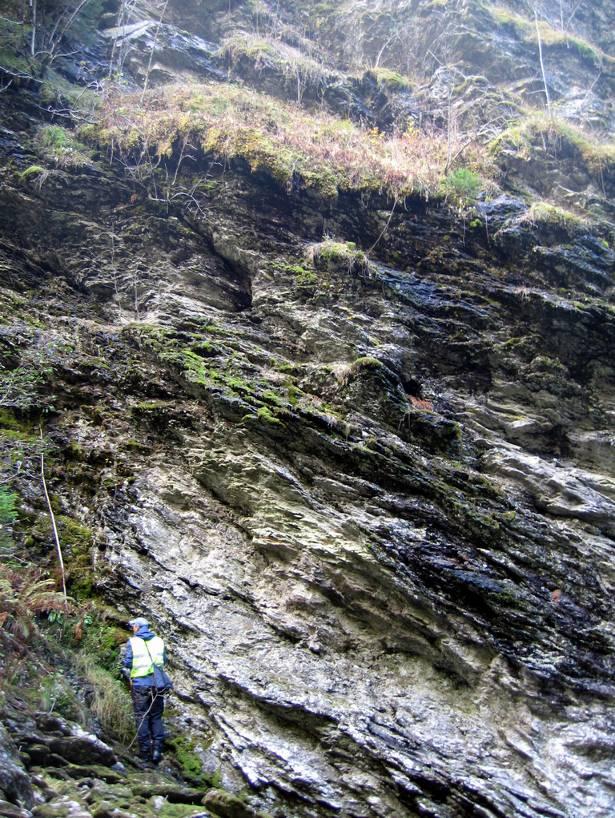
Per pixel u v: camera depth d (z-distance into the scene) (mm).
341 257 10609
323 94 14508
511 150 13195
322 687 6684
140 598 7172
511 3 18266
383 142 13219
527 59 16594
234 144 11523
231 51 14805
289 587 7387
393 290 10523
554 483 8953
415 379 10000
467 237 11398
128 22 14938
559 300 10539
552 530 8156
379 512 7797
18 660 5883
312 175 11492
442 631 7125
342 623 7246
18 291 10188
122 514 7789
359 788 6000
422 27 16422
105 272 10695
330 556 7418
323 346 9836
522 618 7211
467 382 10273
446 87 15242
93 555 7520
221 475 8070
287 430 8227
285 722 6441
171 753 6082
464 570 7461
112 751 5430
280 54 15000
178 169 11625
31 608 6320
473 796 5949
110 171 11539
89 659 6488
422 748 6281
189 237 11102
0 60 12008
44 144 11484
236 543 7711
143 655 6094
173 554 7520
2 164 11047
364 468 8117
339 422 8375
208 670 6660
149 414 8570
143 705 5906
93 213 11273
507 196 11953
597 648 7223
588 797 6082
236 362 9180
